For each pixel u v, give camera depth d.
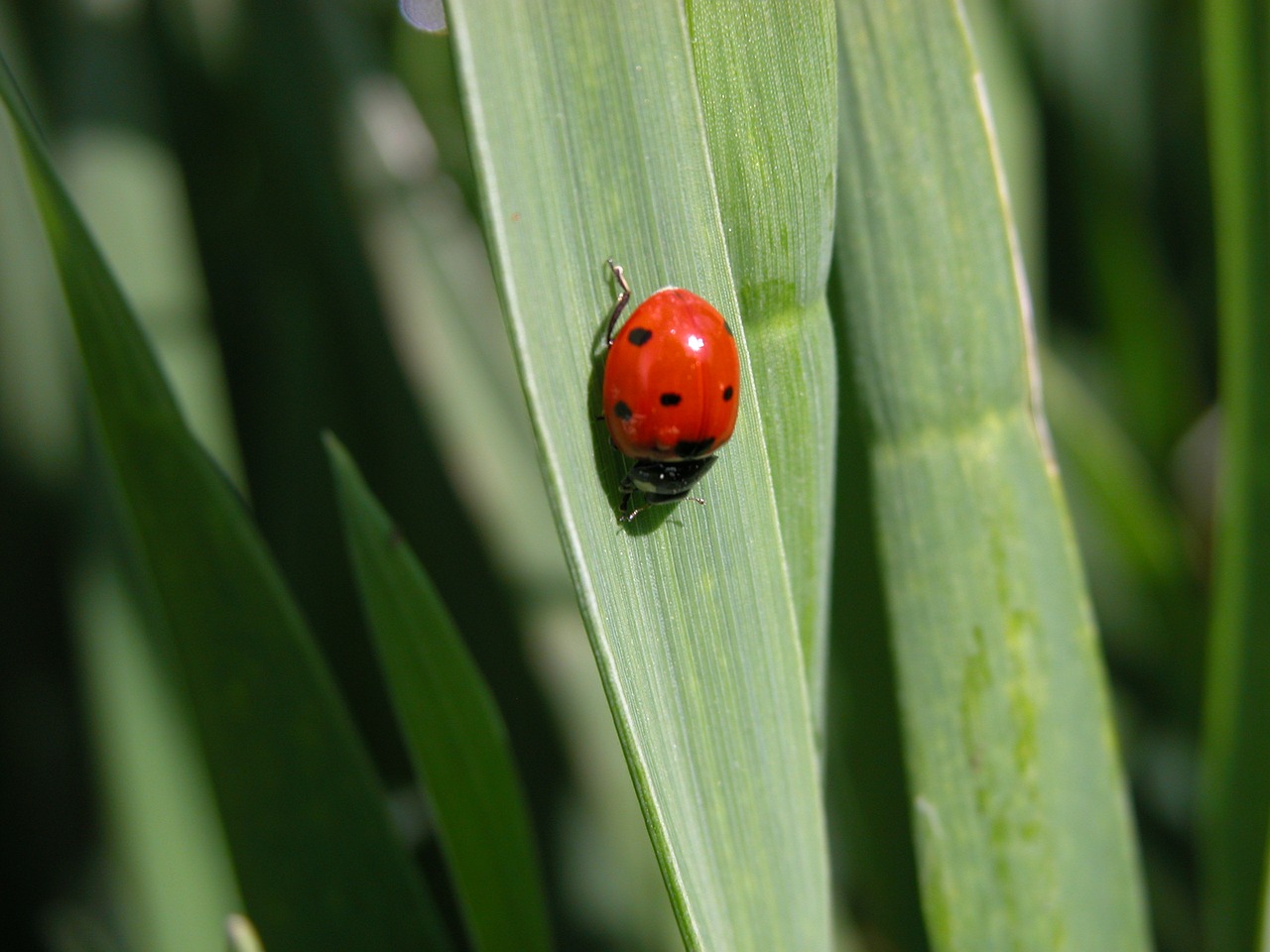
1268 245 0.14
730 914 0.12
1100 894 0.13
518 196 0.11
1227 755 0.15
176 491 0.13
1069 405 0.19
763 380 0.12
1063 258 0.24
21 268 0.17
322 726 0.13
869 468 0.13
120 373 0.13
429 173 0.18
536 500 0.18
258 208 0.19
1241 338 0.14
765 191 0.12
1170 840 0.20
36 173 0.12
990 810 0.13
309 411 0.18
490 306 0.18
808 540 0.13
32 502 0.17
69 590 0.15
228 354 0.19
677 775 0.12
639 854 0.17
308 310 0.18
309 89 0.17
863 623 0.14
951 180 0.13
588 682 0.17
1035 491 0.13
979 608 0.13
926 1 0.13
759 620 0.12
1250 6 0.14
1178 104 0.25
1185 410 0.23
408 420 0.18
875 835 0.14
